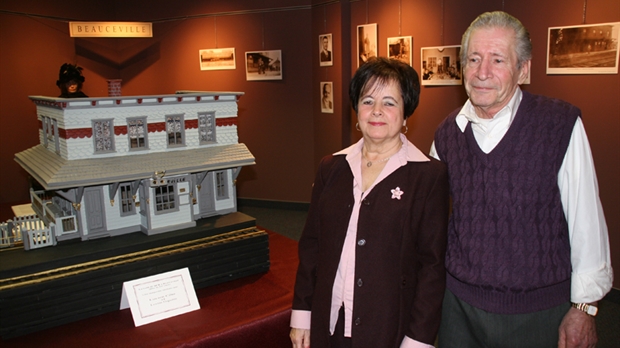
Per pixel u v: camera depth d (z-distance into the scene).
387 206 1.71
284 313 2.35
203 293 2.57
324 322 1.78
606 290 1.60
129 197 2.67
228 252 2.69
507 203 1.66
